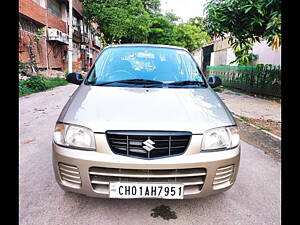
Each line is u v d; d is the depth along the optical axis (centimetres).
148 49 310
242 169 296
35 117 511
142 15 1998
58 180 190
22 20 1249
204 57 2312
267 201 228
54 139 192
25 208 204
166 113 192
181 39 2756
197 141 180
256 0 654
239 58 1038
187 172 179
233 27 794
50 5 1634
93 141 178
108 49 314
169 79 267
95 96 220
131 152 176
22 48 1188
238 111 643
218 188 189
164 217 198
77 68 2139
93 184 181
